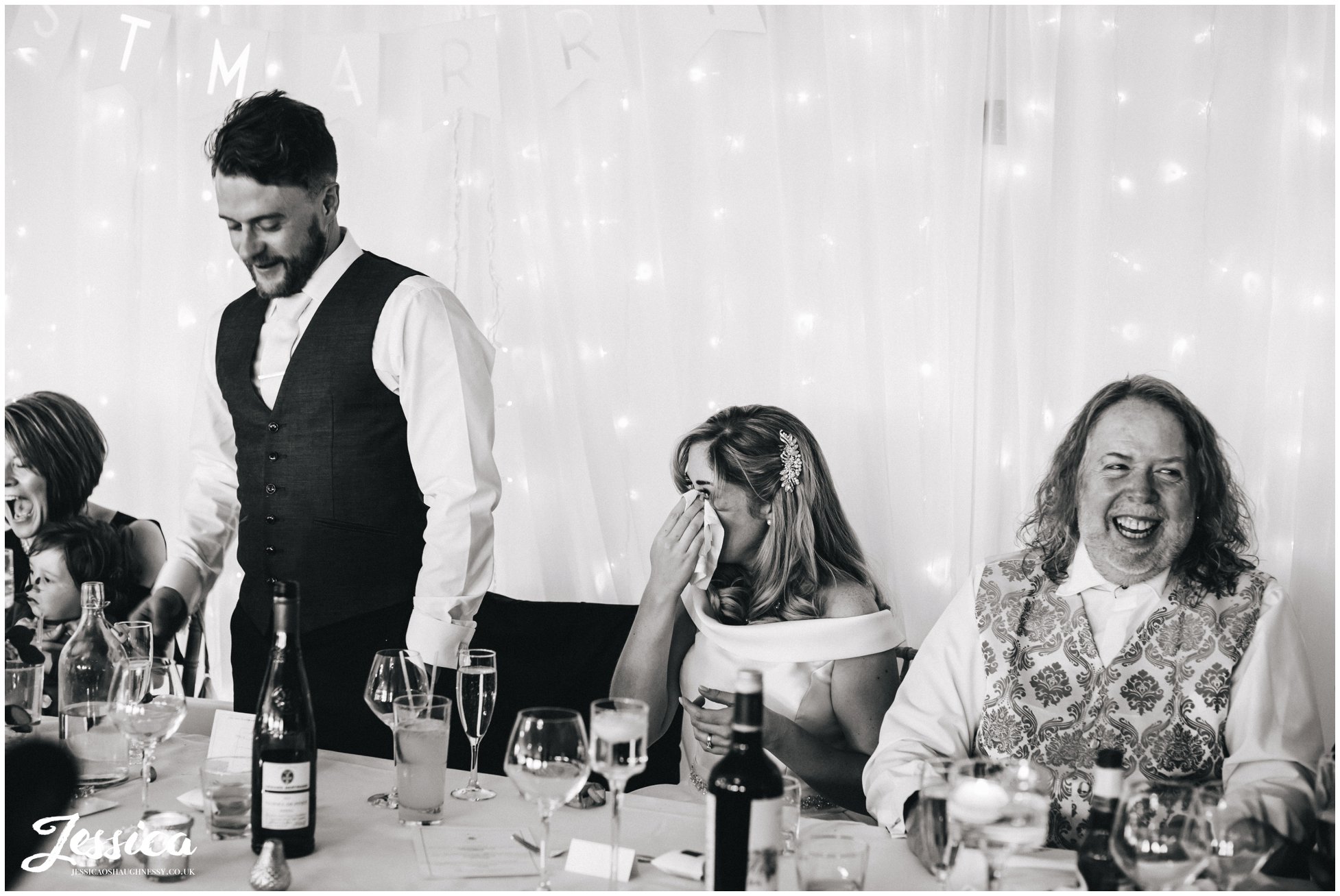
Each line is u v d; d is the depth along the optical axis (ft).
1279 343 8.33
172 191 10.96
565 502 10.16
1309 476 8.18
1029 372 8.86
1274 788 4.87
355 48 9.62
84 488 10.24
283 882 4.38
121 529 10.19
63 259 11.16
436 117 9.57
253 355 8.43
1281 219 8.31
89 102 11.06
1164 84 8.61
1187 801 3.94
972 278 8.98
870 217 9.24
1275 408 8.34
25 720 5.89
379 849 4.84
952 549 9.07
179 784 5.70
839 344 9.38
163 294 11.04
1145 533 6.12
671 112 9.68
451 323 8.03
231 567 10.69
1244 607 6.07
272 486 8.23
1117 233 8.71
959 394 9.02
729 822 4.12
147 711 5.01
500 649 8.73
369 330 7.96
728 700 6.35
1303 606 8.19
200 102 10.04
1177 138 8.57
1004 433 8.95
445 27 9.52
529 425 10.19
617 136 9.93
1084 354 8.80
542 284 10.12
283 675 4.84
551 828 5.15
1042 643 6.33
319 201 8.11
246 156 7.84
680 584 7.70
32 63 11.02
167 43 10.82
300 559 8.17
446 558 7.70
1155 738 6.02
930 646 6.66
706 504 7.74
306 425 8.09
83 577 9.98
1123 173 8.69
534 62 10.04
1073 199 8.84
